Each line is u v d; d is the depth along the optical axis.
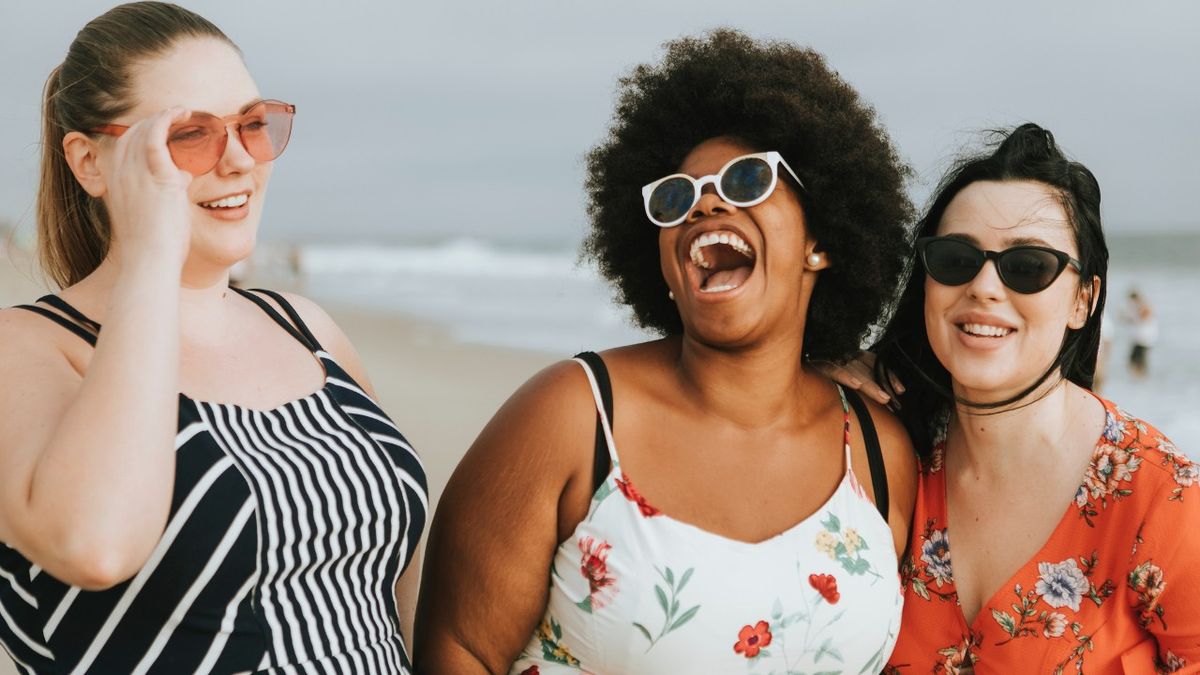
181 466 2.10
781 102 2.60
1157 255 45.09
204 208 2.28
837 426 2.79
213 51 2.28
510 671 2.68
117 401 1.87
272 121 2.35
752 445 2.64
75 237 2.35
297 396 2.44
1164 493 2.63
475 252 60.06
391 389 13.63
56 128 2.28
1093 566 2.71
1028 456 2.80
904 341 2.99
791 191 2.63
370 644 2.35
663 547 2.44
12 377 2.02
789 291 2.62
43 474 1.84
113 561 1.83
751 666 2.46
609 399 2.58
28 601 2.10
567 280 36.66
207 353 2.36
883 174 2.75
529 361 16.45
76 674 2.08
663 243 2.64
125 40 2.20
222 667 2.12
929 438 3.00
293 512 2.22
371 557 2.39
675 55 2.82
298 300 2.78
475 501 2.56
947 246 2.72
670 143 2.72
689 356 2.68
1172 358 18.41
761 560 2.47
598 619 2.46
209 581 2.09
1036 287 2.64
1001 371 2.71
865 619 2.55
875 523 2.66
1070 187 2.73
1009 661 2.78
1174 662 2.70
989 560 2.82
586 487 2.53
